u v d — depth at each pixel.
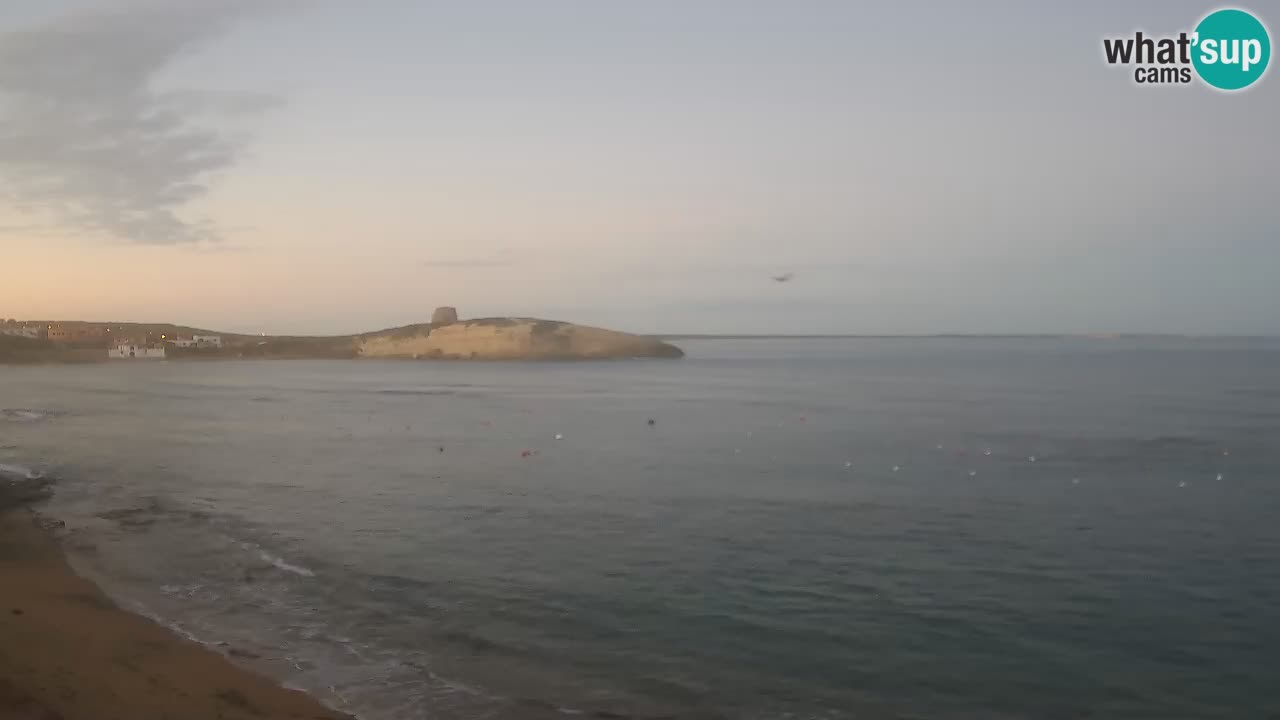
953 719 13.57
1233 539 25.33
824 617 18.30
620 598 19.45
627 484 35.41
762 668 15.48
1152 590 20.45
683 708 13.68
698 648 16.41
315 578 20.69
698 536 25.67
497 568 21.91
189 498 31.89
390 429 58.31
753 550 23.97
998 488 34.06
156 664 13.90
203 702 12.33
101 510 29.19
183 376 137.88
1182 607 19.17
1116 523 27.55
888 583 20.86
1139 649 16.66
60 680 12.02
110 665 13.30
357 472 38.78
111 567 21.12
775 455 44.44
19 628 14.54
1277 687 14.95
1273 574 21.77
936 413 68.00
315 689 13.77
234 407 77.00
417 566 22.02
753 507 30.28
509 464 41.47
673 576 21.31
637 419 65.25
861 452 45.31
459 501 31.42
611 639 16.78
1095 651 16.53
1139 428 55.34
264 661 14.94
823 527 26.94
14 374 142.88
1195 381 106.94
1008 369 146.00
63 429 57.28
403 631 16.94
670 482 35.88
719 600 19.41
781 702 14.02
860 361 193.75
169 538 24.78
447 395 93.44
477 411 73.00
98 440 51.12
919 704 14.10
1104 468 39.12
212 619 17.25
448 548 24.03
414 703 13.41
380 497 32.25
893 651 16.41
